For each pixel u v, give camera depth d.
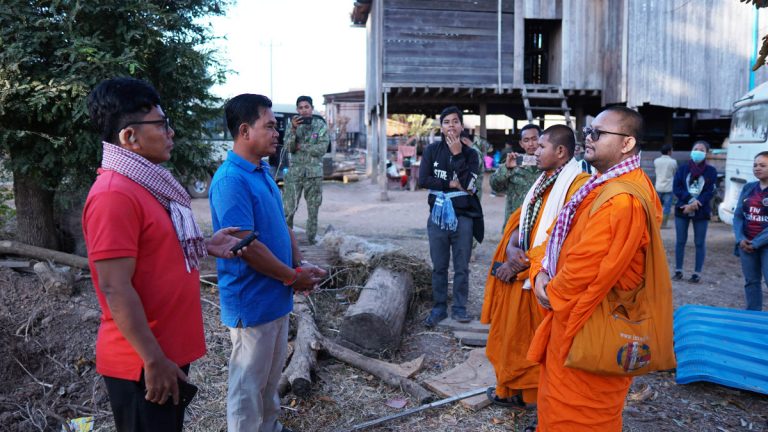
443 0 14.55
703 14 14.14
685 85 14.22
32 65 4.51
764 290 6.78
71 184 5.06
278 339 2.88
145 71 4.92
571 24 14.77
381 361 4.06
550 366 2.54
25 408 3.85
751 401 3.75
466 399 3.60
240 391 2.70
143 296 2.01
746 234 5.17
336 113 39.84
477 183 4.72
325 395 3.67
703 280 7.06
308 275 2.88
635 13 13.98
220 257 2.53
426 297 5.47
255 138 2.65
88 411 3.76
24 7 4.39
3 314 4.47
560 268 2.58
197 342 2.18
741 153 8.88
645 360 2.34
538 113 17.80
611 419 2.47
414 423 3.39
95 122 2.06
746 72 14.34
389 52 14.52
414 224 10.79
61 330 4.42
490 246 8.65
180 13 5.20
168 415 2.09
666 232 10.52
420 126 30.05
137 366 2.00
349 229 10.12
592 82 14.94
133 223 1.94
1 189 6.01
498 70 14.73
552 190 3.16
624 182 2.37
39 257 5.07
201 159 5.44
